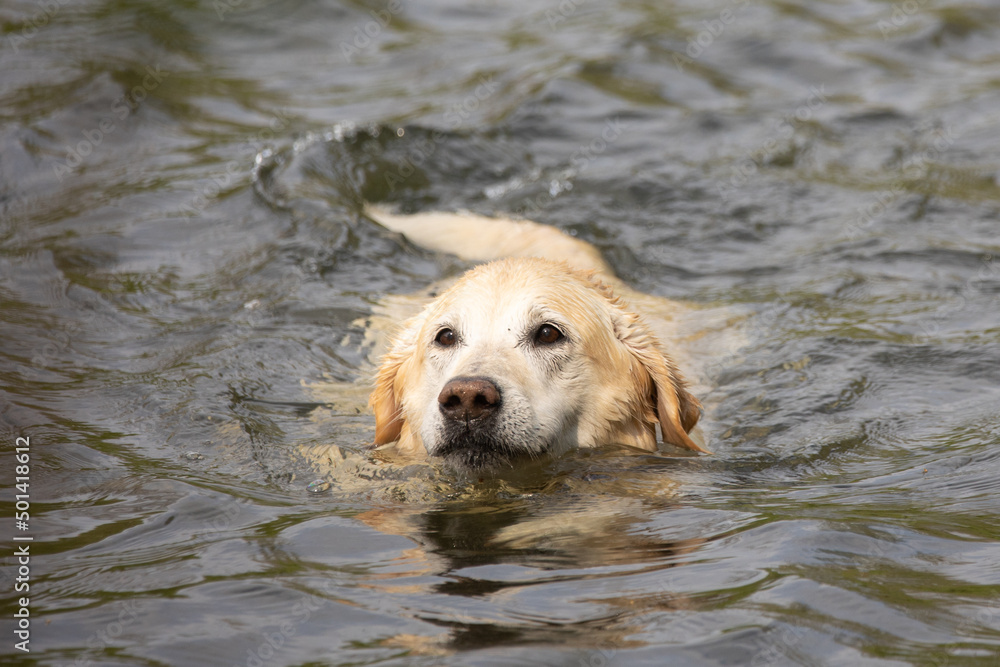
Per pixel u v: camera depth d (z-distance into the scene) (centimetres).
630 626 445
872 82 1688
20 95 1534
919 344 880
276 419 779
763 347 915
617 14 2117
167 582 508
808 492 634
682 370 868
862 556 511
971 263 1061
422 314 809
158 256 1088
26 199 1225
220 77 1752
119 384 812
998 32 1923
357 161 1359
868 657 412
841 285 1033
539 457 697
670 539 555
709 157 1404
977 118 1507
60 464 673
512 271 773
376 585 501
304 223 1159
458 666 412
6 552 547
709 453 731
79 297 982
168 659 431
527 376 703
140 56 1781
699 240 1174
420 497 650
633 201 1277
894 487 633
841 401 798
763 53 1831
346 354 908
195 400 789
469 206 1296
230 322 943
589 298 780
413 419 756
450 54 1906
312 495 650
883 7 2088
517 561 531
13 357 849
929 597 463
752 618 446
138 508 610
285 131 1492
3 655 435
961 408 764
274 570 522
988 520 565
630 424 770
